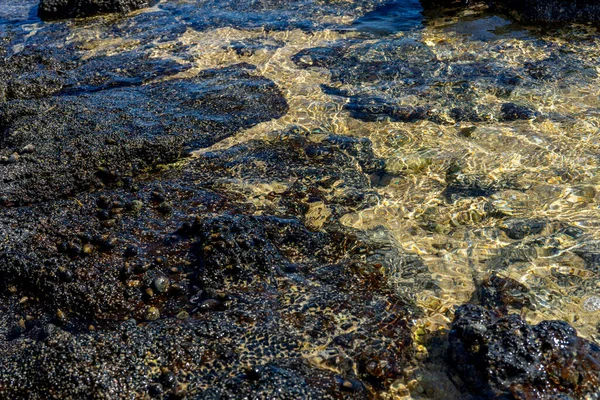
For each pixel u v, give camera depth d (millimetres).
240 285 4914
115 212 5922
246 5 12266
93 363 3992
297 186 6500
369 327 4477
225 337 4309
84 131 7590
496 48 9328
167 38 10953
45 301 4992
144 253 5320
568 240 5555
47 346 4125
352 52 9625
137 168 7164
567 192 6211
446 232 5820
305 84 8812
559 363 3963
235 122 7871
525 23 10188
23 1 13984
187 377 3992
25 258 5254
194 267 5160
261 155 7102
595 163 6586
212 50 10266
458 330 4297
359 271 5164
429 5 11281
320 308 4645
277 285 4914
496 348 4031
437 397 4105
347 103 8188
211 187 6488
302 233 5621
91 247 5355
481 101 7934
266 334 4340
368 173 6758
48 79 9453
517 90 8070
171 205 6090
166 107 8320
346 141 7312
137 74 9555
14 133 7633
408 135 7387
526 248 5523
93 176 6945
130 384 3922
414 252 5551
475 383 4016
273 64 9539
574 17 10039
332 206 6180
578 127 7227
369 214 6078
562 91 7988
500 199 6207
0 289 5184
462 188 6426
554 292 4980
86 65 10055
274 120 7914
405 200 6289
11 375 3977
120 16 12352
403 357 4332
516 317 4250
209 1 12773
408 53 9391
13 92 9234
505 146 7027
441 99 8047
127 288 4977
